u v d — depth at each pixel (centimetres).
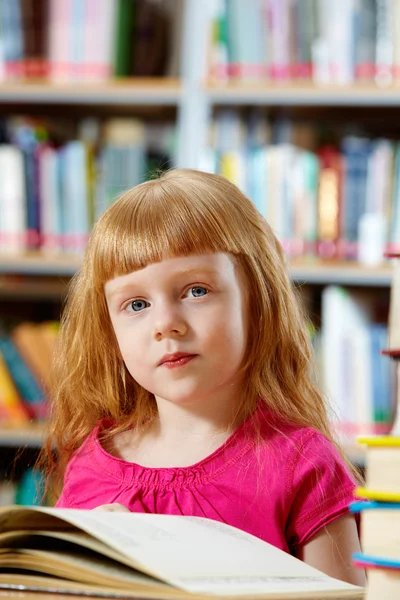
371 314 277
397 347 73
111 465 121
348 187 262
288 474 114
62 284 292
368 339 257
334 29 263
